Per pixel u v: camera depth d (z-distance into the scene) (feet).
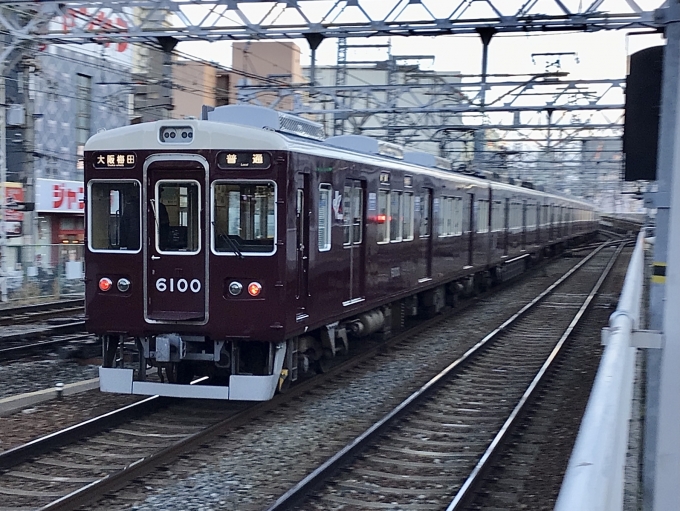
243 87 59.82
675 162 12.51
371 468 22.06
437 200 50.47
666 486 12.44
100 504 18.76
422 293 52.70
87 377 33.37
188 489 19.92
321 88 61.41
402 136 81.66
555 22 40.47
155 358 27.22
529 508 19.08
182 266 27.04
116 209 27.66
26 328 46.68
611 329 13.87
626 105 14.99
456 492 20.10
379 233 38.45
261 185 26.66
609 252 139.23
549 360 37.45
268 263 26.58
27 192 66.90
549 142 100.78
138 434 24.97
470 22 41.32
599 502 6.74
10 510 18.21
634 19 39.45
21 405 27.94
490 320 55.01
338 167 32.09
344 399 30.45
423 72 78.54
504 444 24.32
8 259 60.29
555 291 74.02
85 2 44.91
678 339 12.50
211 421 26.94
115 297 27.50
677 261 12.52
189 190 27.17
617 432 10.03
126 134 27.35
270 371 27.14
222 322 26.81
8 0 45.19
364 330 38.60
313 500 19.34
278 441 24.50
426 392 30.73
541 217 101.24
